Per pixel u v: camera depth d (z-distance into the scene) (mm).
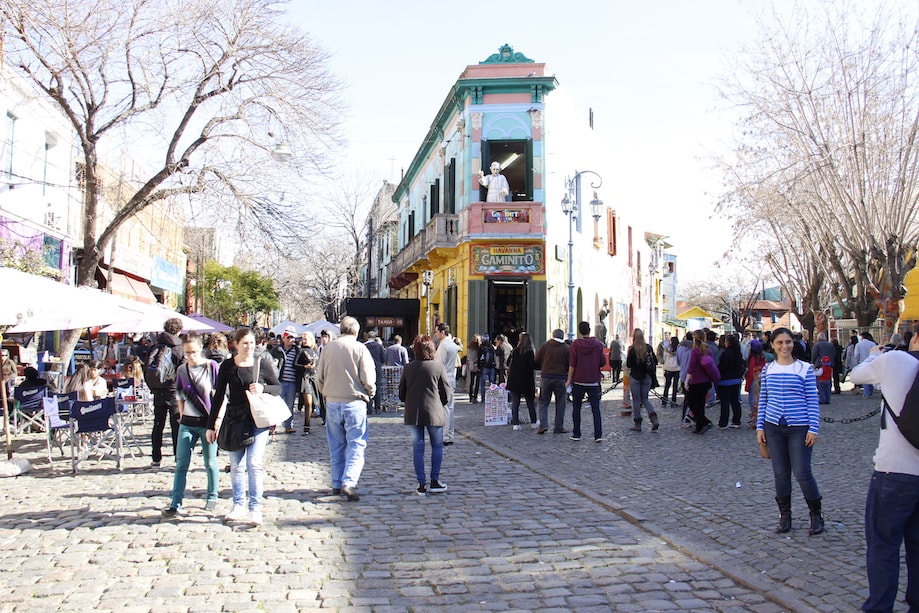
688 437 13461
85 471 10250
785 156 22734
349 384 8406
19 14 13328
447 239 26156
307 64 17234
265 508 7867
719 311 78125
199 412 7594
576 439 12953
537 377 22719
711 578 5586
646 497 8312
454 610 4945
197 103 16500
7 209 17547
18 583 5457
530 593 5266
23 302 9570
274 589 5336
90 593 5246
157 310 15344
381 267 53750
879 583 4492
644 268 44281
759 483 9125
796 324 61781
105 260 24516
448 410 12727
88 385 12062
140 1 15352
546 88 24891
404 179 38688
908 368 4516
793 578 5473
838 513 7516
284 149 17000
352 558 6070
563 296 26000
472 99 25078
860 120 21281
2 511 7781
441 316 28875
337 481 8602
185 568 5820
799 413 6699
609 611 4926
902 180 21125
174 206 17562
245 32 16422
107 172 23203
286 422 14875
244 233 17266
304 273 53500
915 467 4445
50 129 20125
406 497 8414
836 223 24000
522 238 24344
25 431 14094
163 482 9445
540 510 7773
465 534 6812
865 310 26219
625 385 17234
